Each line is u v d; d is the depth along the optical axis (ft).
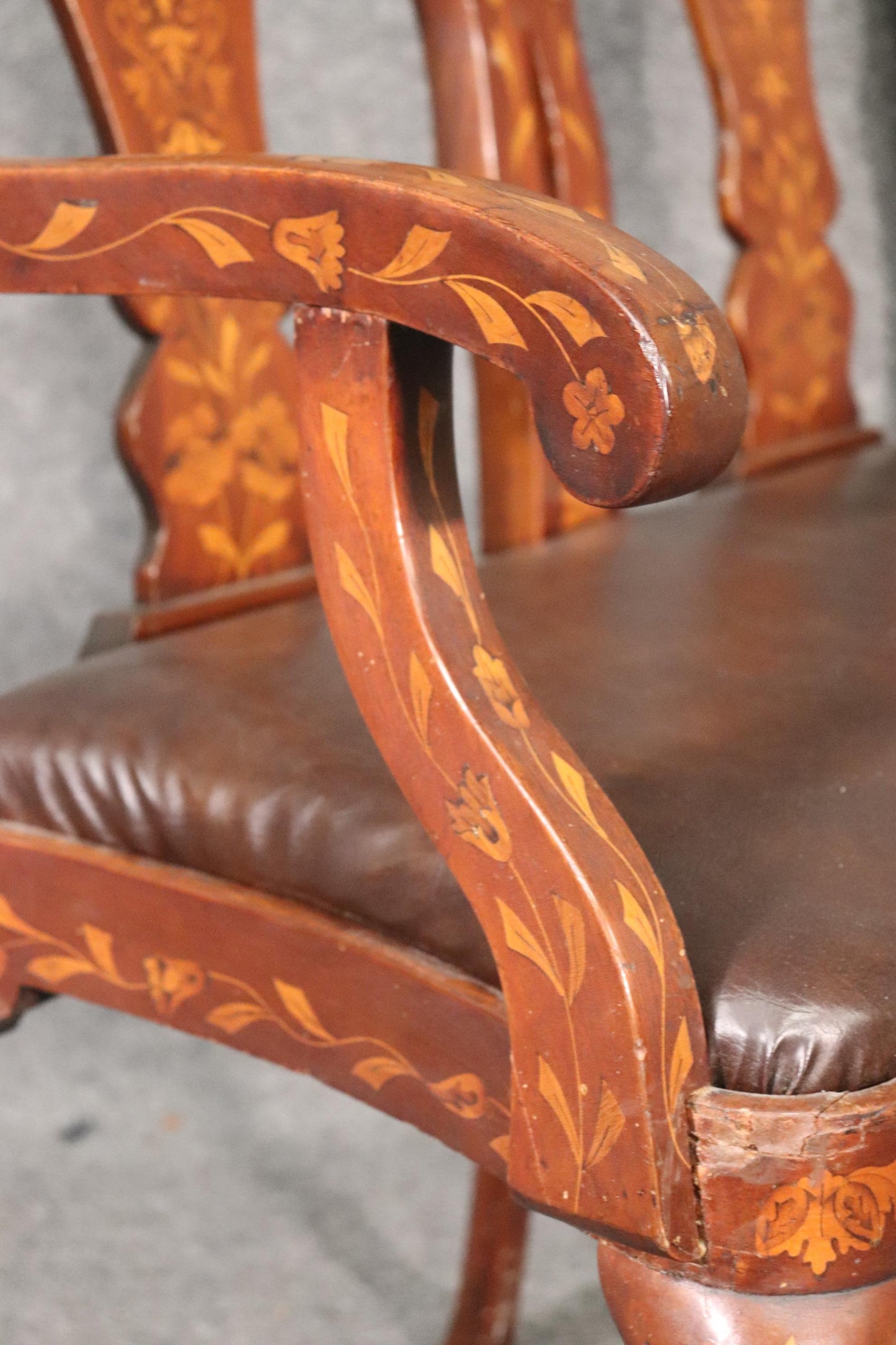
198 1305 4.03
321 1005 2.25
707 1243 1.79
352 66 4.70
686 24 5.42
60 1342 3.88
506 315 1.61
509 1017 1.90
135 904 2.44
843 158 5.84
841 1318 1.79
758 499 3.81
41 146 4.21
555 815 1.80
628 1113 1.78
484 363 3.62
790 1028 1.75
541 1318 4.08
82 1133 4.66
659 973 1.77
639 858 1.85
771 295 4.28
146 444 3.11
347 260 1.76
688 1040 1.78
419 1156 4.67
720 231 5.69
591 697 2.44
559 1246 4.38
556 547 3.49
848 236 5.92
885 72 5.87
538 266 1.56
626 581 3.12
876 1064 1.75
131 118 3.06
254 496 3.34
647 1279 1.86
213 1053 4.95
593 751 2.24
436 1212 4.43
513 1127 1.94
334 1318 4.01
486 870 1.86
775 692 2.45
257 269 1.85
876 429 4.65
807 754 2.23
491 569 3.28
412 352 1.80
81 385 4.47
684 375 1.49
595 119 3.84
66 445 4.47
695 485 1.57
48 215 2.02
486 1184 3.79
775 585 3.04
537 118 3.71
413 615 1.84
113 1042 4.83
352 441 1.83
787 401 4.39
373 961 2.16
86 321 4.43
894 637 2.69
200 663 2.68
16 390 4.33
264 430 3.35
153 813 2.42
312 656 2.71
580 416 1.55
